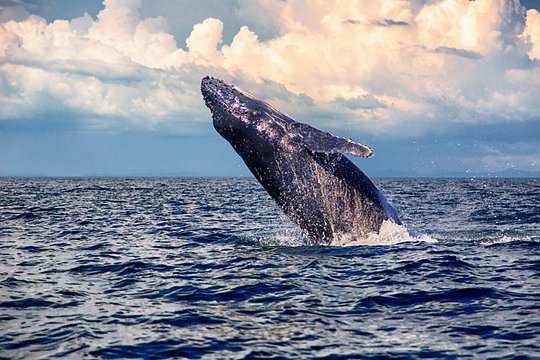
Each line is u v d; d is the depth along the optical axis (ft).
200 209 376.27
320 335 89.61
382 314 99.35
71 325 95.40
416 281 120.98
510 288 114.01
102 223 271.08
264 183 159.84
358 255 147.84
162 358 81.20
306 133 141.69
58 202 458.50
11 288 122.52
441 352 81.41
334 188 155.43
